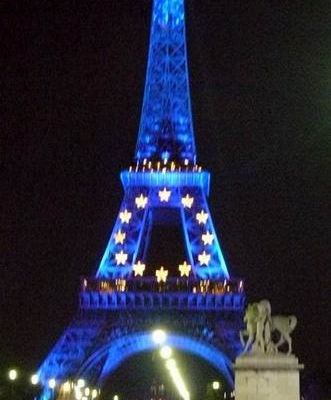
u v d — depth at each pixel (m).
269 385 93.00
